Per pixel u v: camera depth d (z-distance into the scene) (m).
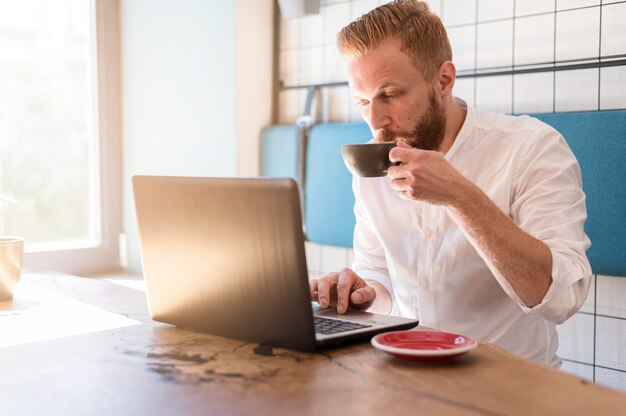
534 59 2.18
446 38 1.65
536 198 1.51
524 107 2.21
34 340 1.19
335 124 2.63
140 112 3.17
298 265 1.03
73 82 3.15
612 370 2.05
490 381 0.93
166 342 1.17
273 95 2.94
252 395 0.89
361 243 1.95
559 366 1.74
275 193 1.03
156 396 0.89
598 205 1.95
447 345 1.07
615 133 1.91
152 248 1.26
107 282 1.82
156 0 3.06
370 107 1.58
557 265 1.32
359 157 1.28
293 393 0.89
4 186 2.98
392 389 0.90
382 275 1.86
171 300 1.25
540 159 1.57
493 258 1.33
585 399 0.86
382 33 1.54
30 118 3.04
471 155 1.69
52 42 3.08
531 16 2.18
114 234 3.25
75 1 3.12
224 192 1.11
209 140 2.91
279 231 1.04
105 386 0.94
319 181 2.65
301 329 1.06
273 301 1.08
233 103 2.81
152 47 3.10
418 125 1.59
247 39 2.83
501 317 1.68
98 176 3.19
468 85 2.34
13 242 1.55
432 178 1.24
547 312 1.35
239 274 1.12
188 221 1.18
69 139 3.16
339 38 1.60
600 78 2.03
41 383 0.95
